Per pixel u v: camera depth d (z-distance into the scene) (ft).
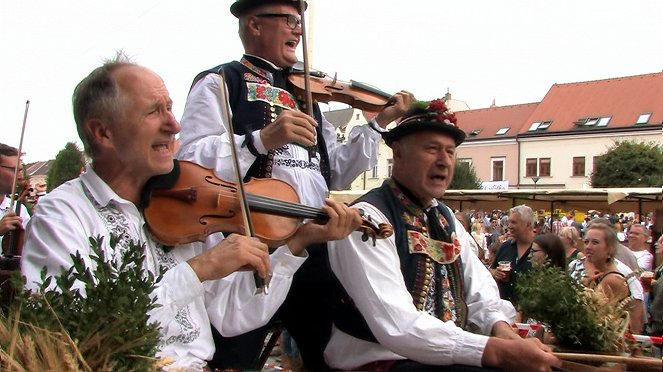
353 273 8.53
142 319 5.57
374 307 8.34
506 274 19.39
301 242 8.07
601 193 42.60
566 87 157.89
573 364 8.00
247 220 7.29
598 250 16.48
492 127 161.68
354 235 8.58
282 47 10.66
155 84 7.19
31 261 6.65
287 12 10.53
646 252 27.40
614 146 116.26
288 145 10.34
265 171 9.97
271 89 10.49
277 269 8.00
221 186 7.88
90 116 7.03
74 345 5.05
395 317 8.22
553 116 152.66
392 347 8.27
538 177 147.23
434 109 9.21
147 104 7.05
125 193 7.35
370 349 8.93
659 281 16.96
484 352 7.82
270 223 7.93
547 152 150.00
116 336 5.33
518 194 47.47
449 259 9.30
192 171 7.94
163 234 7.29
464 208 59.00
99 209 7.17
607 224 16.80
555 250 16.79
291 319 9.91
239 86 10.21
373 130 11.64
